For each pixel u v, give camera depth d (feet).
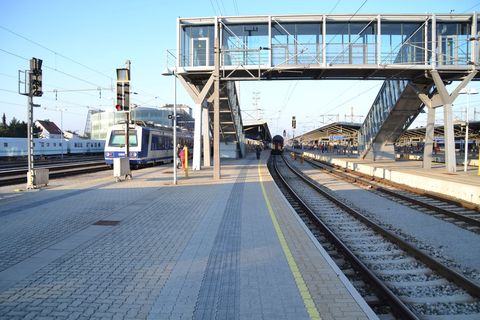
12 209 38.55
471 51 90.48
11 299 16.67
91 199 45.47
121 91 68.85
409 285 22.06
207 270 20.51
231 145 145.18
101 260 22.22
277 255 23.17
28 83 54.19
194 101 92.07
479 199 48.70
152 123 119.03
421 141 283.79
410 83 97.30
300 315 15.07
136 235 28.19
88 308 15.78
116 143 102.94
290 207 40.52
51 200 44.47
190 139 154.20
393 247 29.96
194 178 71.82
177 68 90.48
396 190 66.85
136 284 18.47
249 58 92.79
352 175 95.35
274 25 93.40
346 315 15.03
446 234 34.37
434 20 90.17
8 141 162.40
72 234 28.43
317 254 23.35
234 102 122.21
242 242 26.25
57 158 188.96
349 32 92.32
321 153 233.35
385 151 135.74
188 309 15.69
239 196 48.52
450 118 89.61
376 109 126.72
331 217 43.16
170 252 23.86
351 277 23.52
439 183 59.31
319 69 90.22
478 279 23.09
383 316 18.02
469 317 18.07
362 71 92.38
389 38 92.27
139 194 49.96
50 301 16.47
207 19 93.09
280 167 134.10
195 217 35.01
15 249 24.43
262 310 15.55
